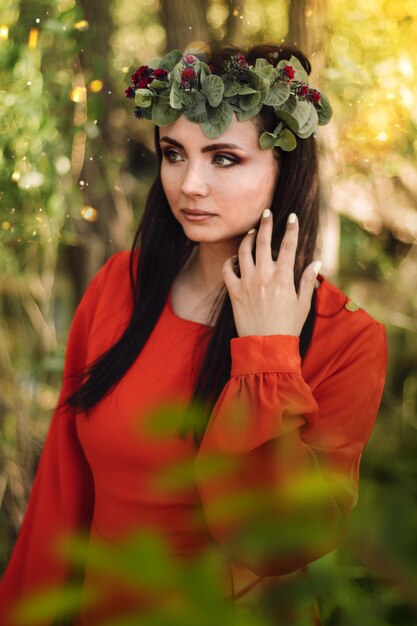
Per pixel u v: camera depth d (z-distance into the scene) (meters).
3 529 1.98
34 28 1.82
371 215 2.72
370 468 0.58
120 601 0.50
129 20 2.67
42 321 2.03
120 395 1.13
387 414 2.44
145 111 1.08
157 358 1.15
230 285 1.05
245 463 0.93
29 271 2.00
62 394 1.36
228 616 0.34
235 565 0.88
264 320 1.02
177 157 1.07
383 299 2.75
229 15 2.30
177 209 1.09
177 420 0.42
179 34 2.18
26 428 1.99
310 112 1.04
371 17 2.23
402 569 0.38
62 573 1.28
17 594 1.35
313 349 1.10
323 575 0.43
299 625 0.43
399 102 1.98
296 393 0.97
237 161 1.03
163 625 0.34
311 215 1.10
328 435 1.04
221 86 0.99
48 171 1.81
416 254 2.68
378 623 0.40
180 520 1.07
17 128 1.73
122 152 2.26
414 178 2.54
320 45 1.97
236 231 1.07
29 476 2.02
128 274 1.30
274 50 1.09
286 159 1.07
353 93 1.99
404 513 0.39
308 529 0.40
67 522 1.30
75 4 1.88
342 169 2.17
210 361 1.08
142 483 1.09
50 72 1.91
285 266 1.03
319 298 1.13
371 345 1.10
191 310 1.18
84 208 1.92
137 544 0.36
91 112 1.91
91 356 1.25
